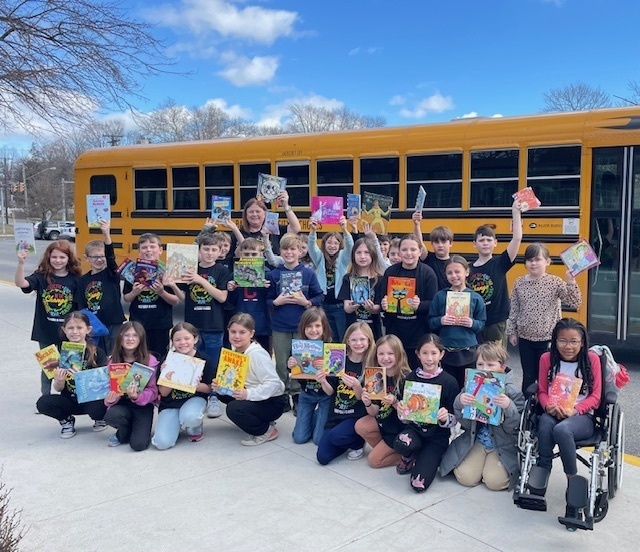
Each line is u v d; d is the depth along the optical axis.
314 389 4.55
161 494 3.67
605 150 6.75
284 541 3.12
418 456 3.87
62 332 5.23
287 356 5.27
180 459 4.24
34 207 72.19
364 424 4.11
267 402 4.52
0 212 73.94
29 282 5.24
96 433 4.78
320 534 3.19
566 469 3.32
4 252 30.42
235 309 5.62
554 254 7.05
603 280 6.82
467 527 3.26
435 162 7.74
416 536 3.17
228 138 9.83
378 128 8.35
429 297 4.78
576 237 6.91
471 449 3.86
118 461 4.20
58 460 4.21
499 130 7.32
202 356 4.75
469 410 3.69
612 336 6.80
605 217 6.78
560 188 7.00
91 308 5.45
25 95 10.16
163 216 10.26
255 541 3.12
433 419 3.79
